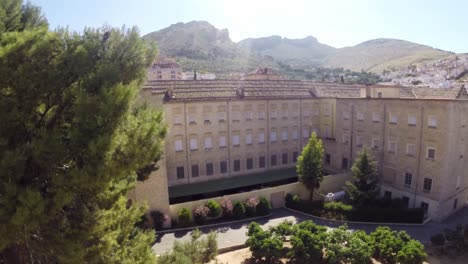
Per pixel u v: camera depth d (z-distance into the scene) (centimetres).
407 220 3130
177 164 3712
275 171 4338
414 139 3328
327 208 3319
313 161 3428
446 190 3172
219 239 2738
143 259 1439
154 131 1182
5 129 986
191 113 3734
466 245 2578
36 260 1255
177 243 2159
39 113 1106
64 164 1048
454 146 3150
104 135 995
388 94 4059
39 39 1025
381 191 3703
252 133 4178
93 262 1177
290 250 2261
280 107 4362
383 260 2255
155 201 2892
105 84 1036
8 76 962
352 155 4088
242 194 3347
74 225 1159
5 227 922
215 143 3922
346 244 2244
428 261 2428
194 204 3103
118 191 1374
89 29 1193
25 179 1017
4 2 1117
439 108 3086
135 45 1214
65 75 1064
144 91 2558
